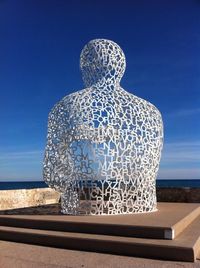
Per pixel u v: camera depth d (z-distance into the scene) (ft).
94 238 28.55
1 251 29.17
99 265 25.02
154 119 38.37
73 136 35.91
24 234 31.76
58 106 37.96
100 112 35.81
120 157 36.09
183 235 29.25
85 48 40.29
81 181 36.55
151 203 38.50
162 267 24.12
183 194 52.54
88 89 37.86
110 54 38.65
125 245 27.14
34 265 25.61
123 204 36.68
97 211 36.06
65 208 38.70
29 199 56.75
